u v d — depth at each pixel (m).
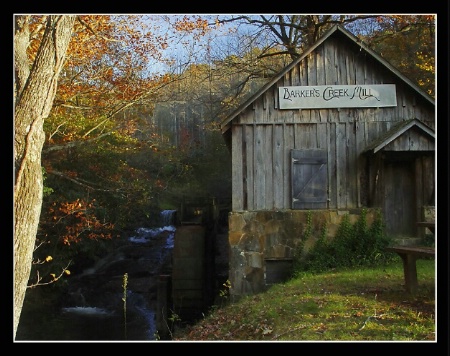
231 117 14.29
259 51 23.28
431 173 14.51
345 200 14.31
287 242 14.12
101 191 19.20
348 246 13.98
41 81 6.62
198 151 29.73
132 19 16.50
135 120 21.16
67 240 16.69
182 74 18.48
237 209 14.27
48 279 17.84
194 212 25.61
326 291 10.20
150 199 22.89
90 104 17.31
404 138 13.29
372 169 14.27
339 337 6.98
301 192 14.29
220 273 19.67
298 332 7.50
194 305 18.53
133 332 16.23
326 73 14.41
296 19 22.84
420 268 11.76
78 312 18.14
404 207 14.57
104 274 21.20
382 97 14.37
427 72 21.23
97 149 18.83
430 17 19.47
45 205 17.41
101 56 16.55
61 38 6.77
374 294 9.34
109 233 18.75
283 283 13.18
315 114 14.45
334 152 14.38
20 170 6.40
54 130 17.52
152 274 21.48
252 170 14.36
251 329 8.61
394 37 22.02
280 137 14.41
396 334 6.89
